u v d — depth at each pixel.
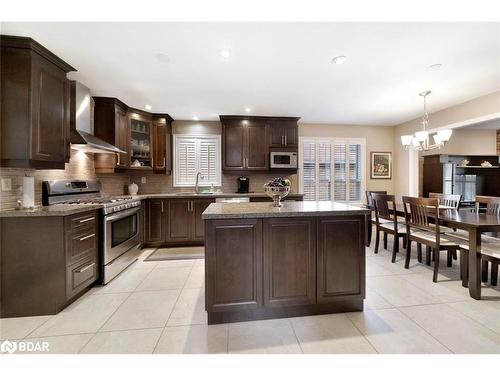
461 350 1.55
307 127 5.31
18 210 2.12
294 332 1.77
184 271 2.98
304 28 1.97
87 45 2.19
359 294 2.01
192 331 1.79
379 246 3.99
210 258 1.84
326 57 2.44
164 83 3.07
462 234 2.83
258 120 4.67
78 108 2.89
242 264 1.87
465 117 3.81
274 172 5.02
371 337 1.70
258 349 1.59
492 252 2.19
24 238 2.01
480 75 2.85
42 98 2.22
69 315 2.01
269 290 1.91
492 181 5.65
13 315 1.99
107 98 3.53
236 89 3.29
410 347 1.59
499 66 2.63
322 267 1.97
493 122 5.23
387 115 4.66
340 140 5.40
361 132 5.46
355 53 2.36
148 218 3.98
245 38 2.11
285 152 4.71
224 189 4.98
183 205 4.08
